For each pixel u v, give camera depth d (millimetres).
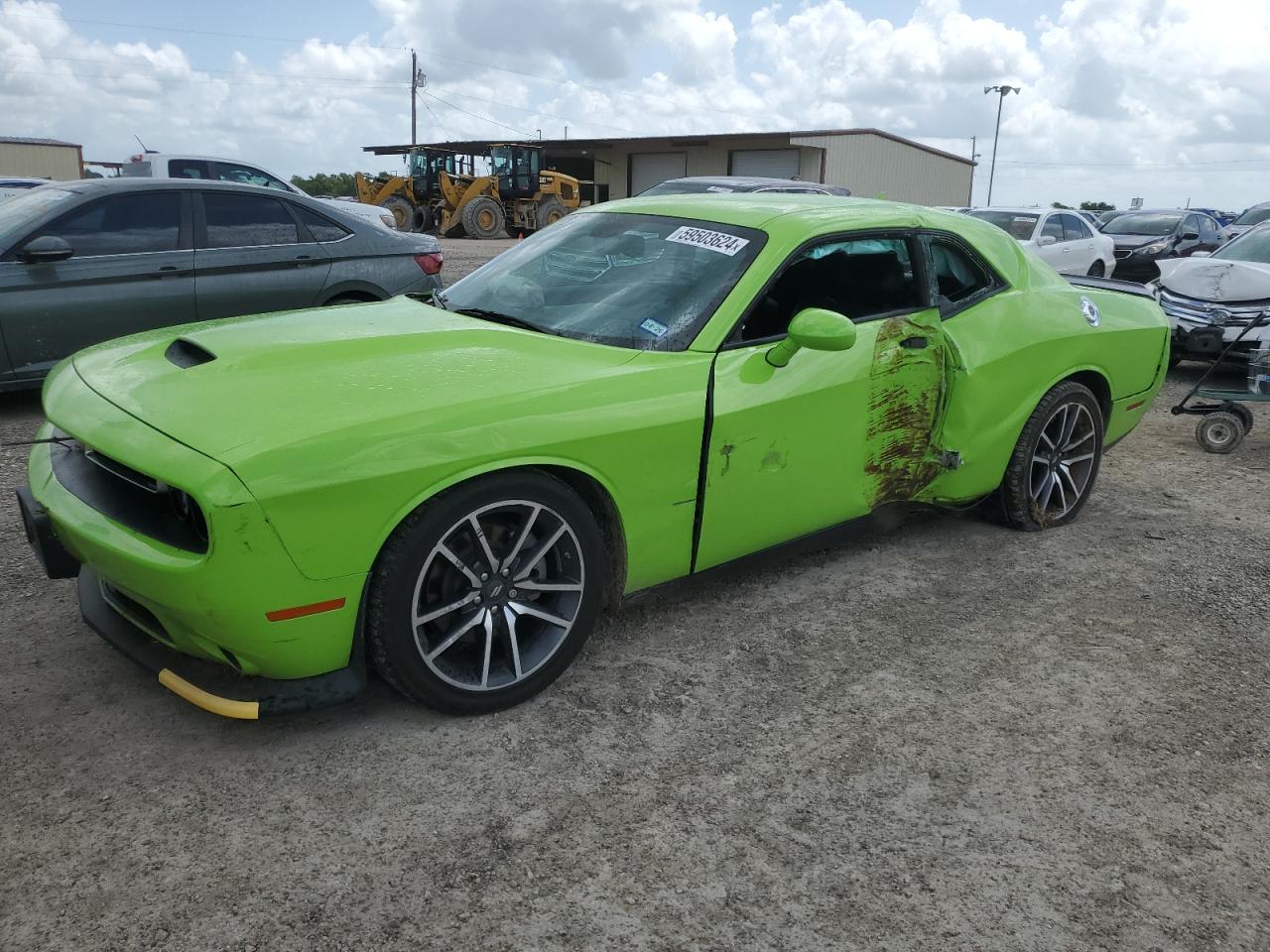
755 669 3213
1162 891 2275
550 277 3648
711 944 2049
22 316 5777
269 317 3449
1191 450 6398
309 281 6773
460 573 2707
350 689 2582
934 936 2102
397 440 2471
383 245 7145
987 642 3488
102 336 6059
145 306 6168
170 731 2721
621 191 39719
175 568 2320
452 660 2818
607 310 3367
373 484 2410
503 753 2686
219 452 2326
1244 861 2389
